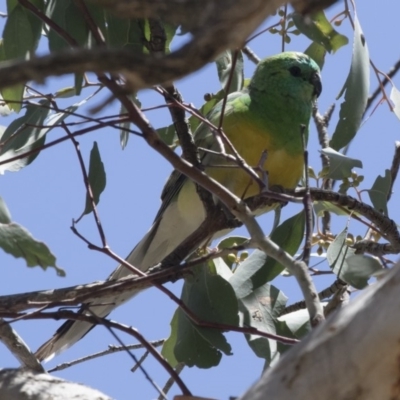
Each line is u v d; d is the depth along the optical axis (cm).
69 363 584
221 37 238
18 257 455
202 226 563
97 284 500
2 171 580
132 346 601
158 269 558
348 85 605
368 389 295
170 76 243
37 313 470
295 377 303
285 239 619
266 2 236
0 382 374
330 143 609
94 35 442
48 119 617
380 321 292
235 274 605
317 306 394
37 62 234
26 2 460
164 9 250
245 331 498
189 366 586
